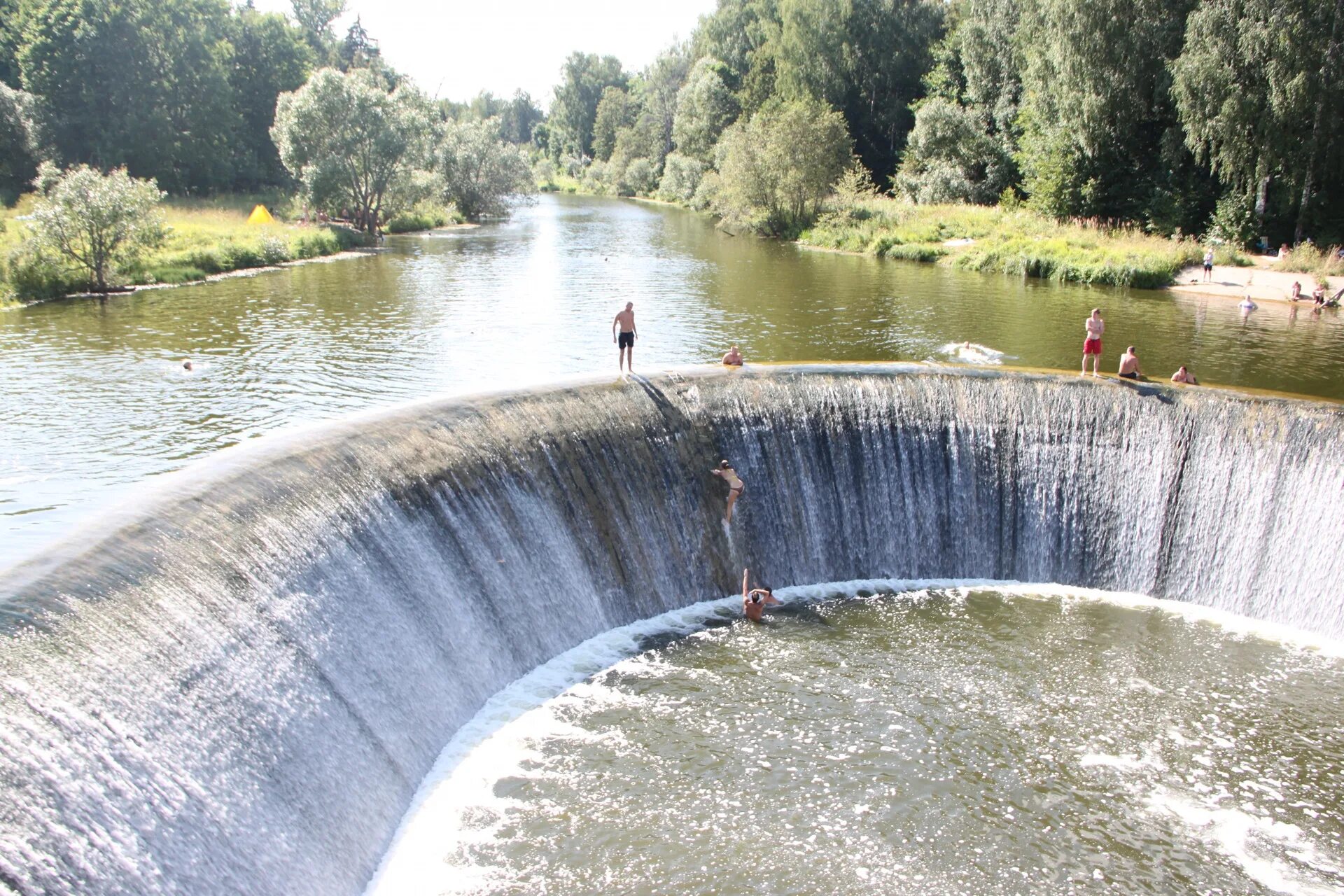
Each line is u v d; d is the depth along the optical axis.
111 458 22.88
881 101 104.19
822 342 35.41
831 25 101.81
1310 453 21.98
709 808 15.42
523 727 17.30
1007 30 82.94
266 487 16.02
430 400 20.88
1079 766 16.88
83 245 43.94
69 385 28.67
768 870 14.24
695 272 54.62
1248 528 22.70
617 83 190.88
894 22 102.69
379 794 14.72
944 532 24.62
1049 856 14.85
